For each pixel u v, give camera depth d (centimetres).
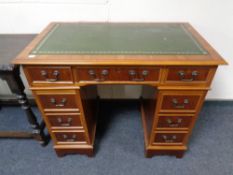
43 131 141
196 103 100
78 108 106
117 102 176
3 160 132
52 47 94
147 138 130
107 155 135
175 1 124
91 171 126
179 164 129
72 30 117
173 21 132
